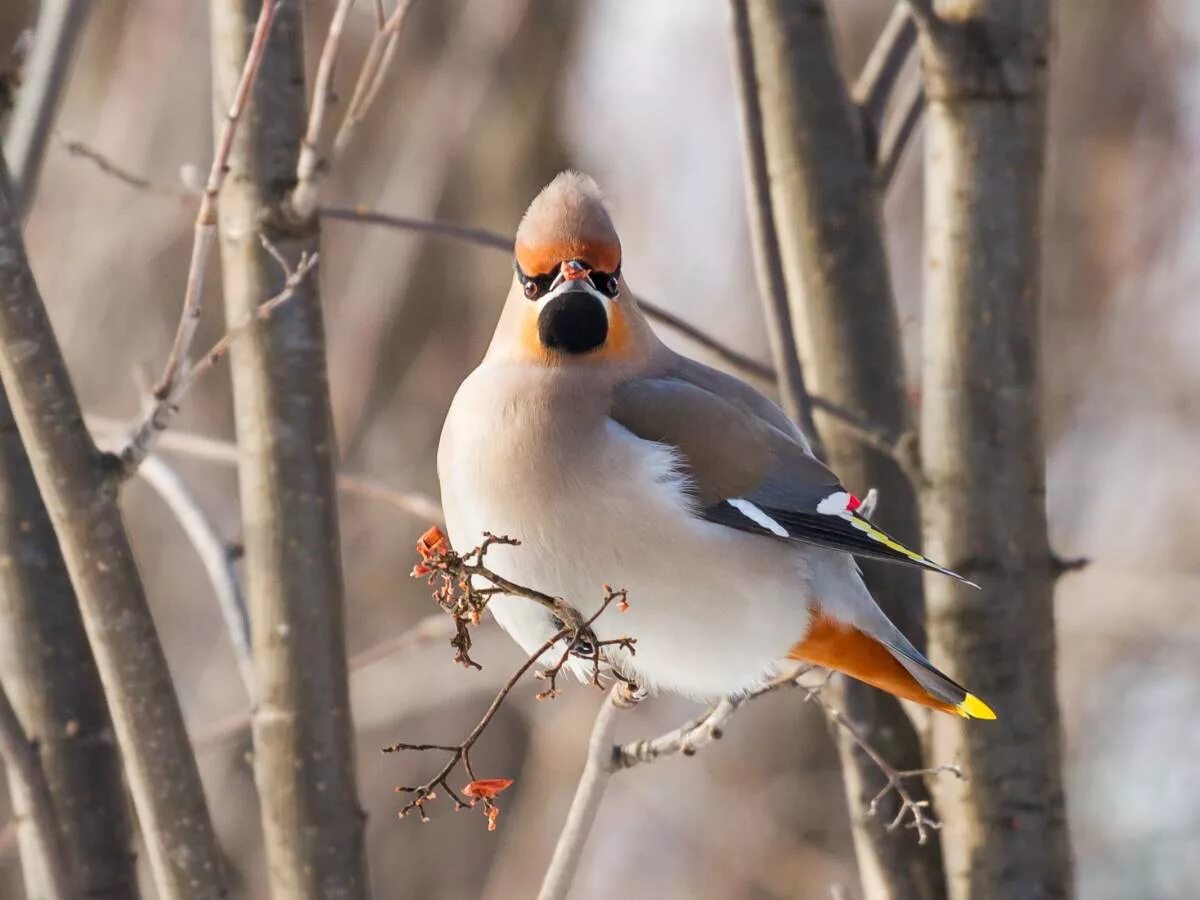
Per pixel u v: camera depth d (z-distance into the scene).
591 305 8.89
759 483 8.88
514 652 16.89
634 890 18.38
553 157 17.14
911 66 15.28
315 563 8.44
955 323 9.26
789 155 10.19
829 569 9.00
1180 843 19.28
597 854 18.53
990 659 9.20
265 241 8.44
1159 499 20.62
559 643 8.68
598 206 9.05
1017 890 9.13
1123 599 19.36
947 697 8.95
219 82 8.62
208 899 7.68
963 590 9.24
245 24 8.53
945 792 9.30
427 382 16.95
